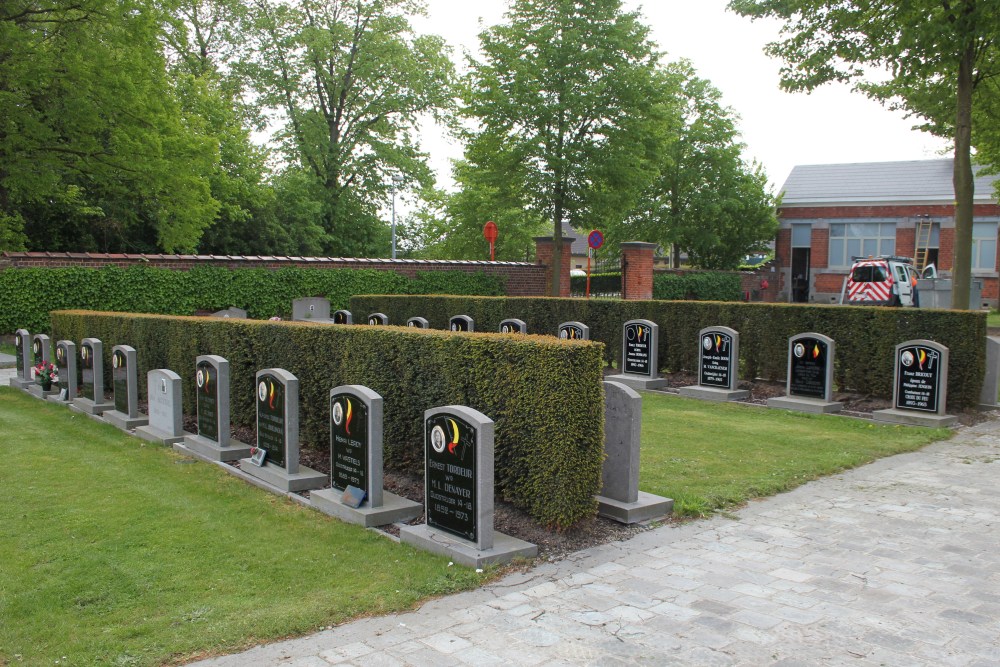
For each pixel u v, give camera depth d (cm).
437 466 530
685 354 1346
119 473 722
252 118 3170
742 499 643
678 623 409
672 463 759
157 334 1027
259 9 3066
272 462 702
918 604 435
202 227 2355
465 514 508
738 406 1120
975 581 471
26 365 1257
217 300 1981
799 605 434
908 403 1019
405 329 702
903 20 1331
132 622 407
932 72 1403
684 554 518
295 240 3141
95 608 424
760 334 1255
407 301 1798
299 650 378
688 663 366
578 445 538
